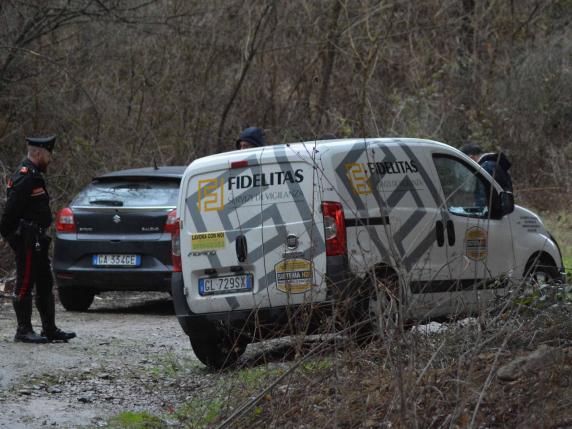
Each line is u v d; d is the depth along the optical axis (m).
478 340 9.61
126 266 20.52
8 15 30.92
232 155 14.07
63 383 13.38
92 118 33.56
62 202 30.17
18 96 31.75
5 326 18.14
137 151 33.94
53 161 31.30
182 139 35.81
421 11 43.12
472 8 44.75
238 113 38.06
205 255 14.16
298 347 10.48
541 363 9.76
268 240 13.71
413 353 9.18
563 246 28.34
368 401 9.52
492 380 9.48
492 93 42.31
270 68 38.91
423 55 43.06
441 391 9.37
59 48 33.56
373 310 12.69
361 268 13.18
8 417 11.40
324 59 39.38
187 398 12.45
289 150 13.63
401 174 14.17
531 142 39.88
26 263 15.69
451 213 14.72
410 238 14.01
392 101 39.78
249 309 13.87
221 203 14.09
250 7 37.84
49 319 15.96
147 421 11.32
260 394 9.34
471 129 39.84
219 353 14.48
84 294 21.55
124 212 20.59
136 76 35.50
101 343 16.33
